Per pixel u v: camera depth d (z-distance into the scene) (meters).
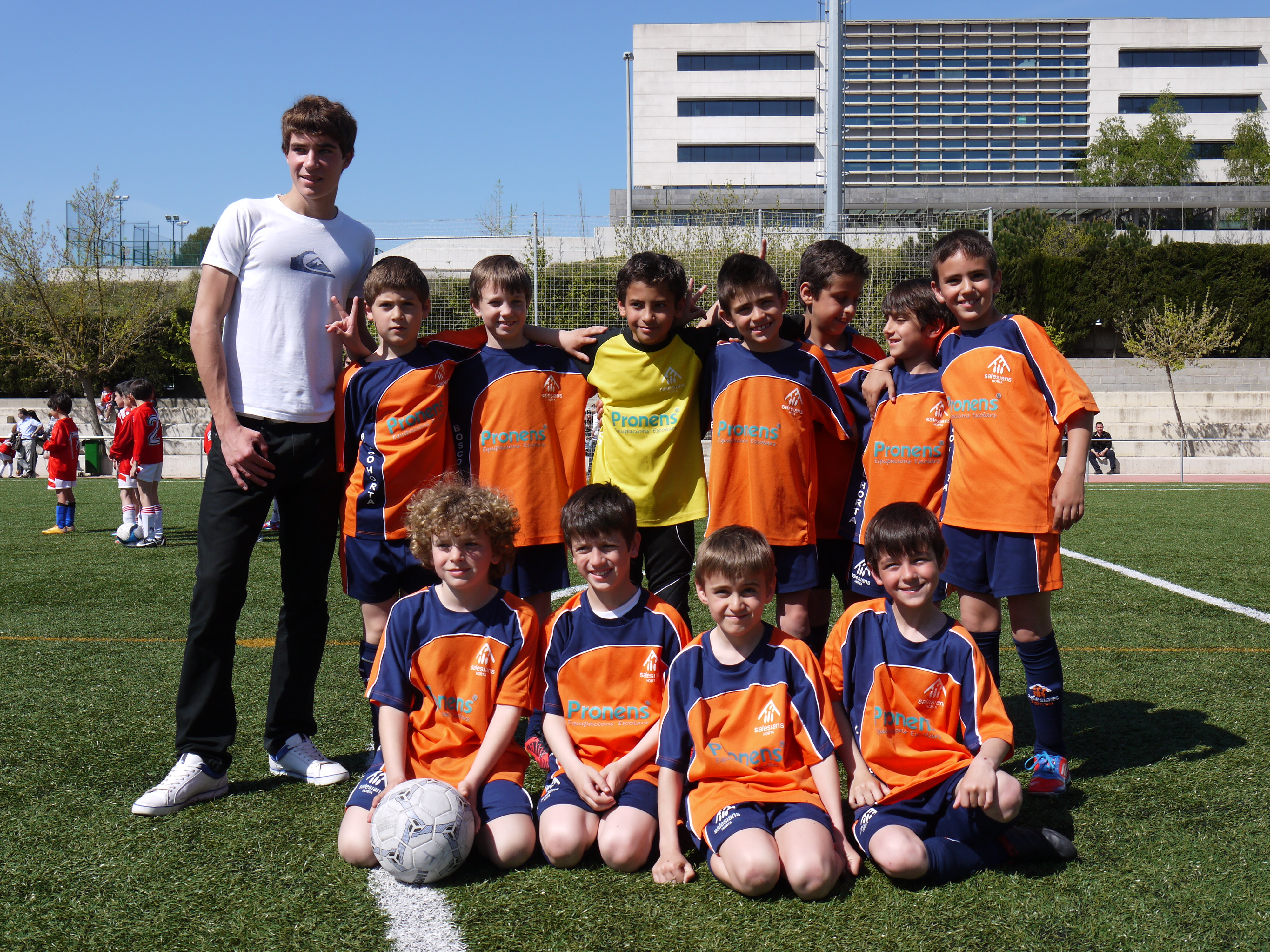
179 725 2.79
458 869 2.33
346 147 3.00
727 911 2.10
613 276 15.51
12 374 29.70
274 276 2.91
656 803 2.44
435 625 2.62
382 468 3.03
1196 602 5.79
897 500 3.10
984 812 2.30
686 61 50.47
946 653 2.48
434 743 2.60
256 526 2.88
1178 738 3.26
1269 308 27.70
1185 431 22.33
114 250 26.67
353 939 1.99
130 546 8.70
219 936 2.00
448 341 3.19
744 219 18.17
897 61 50.94
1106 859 2.32
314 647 3.05
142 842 2.48
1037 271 28.38
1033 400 2.87
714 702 2.46
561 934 2.00
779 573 3.10
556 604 5.91
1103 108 50.72
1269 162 47.09
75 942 1.98
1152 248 28.69
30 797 2.79
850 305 3.29
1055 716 2.83
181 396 29.77
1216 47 50.06
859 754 2.53
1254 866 2.27
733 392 3.09
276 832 2.55
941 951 1.92
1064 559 7.55
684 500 3.18
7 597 6.14
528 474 3.14
